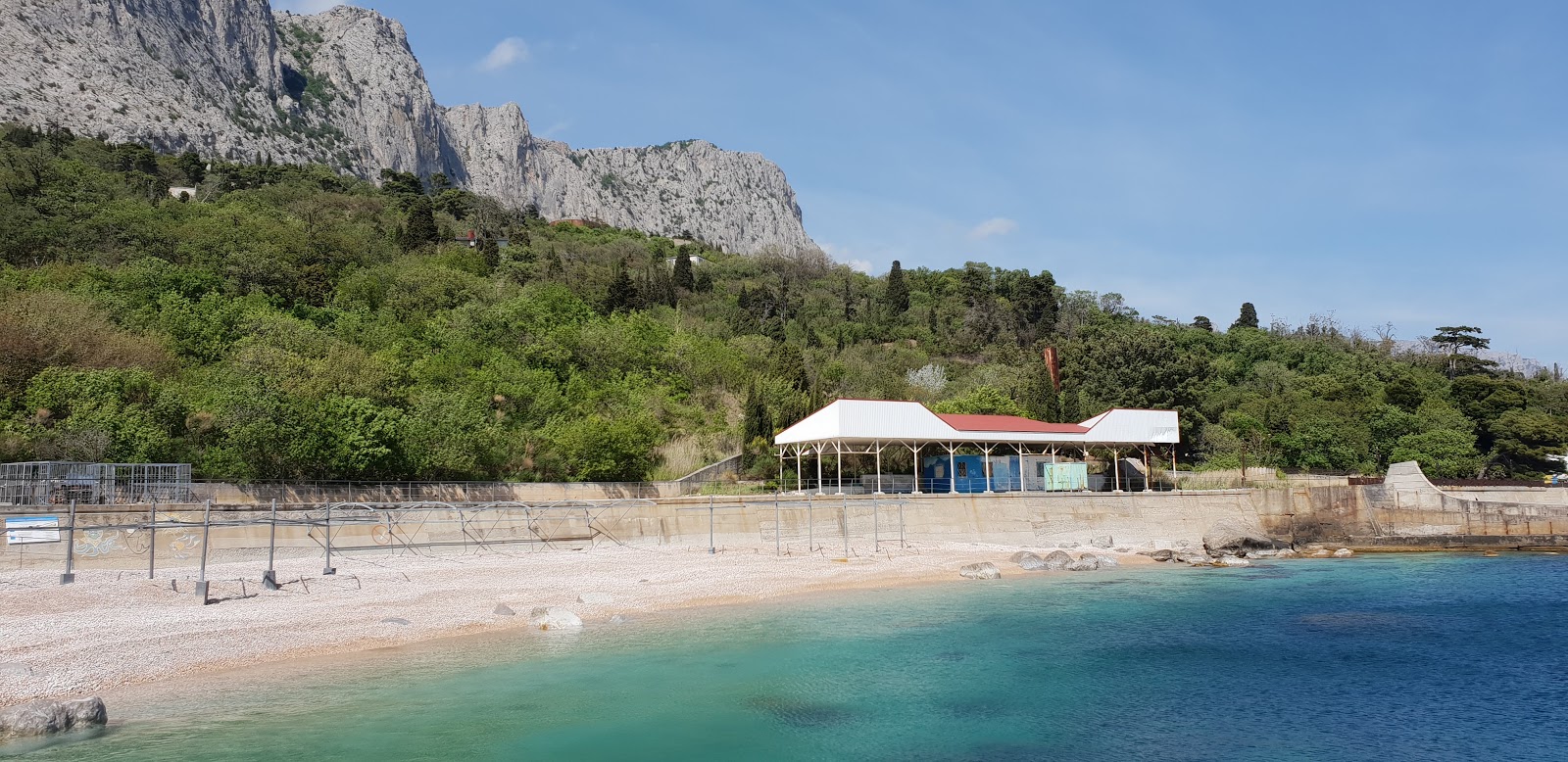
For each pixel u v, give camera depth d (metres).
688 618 35.19
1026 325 144.50
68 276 71.88
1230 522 64.88
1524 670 29.42
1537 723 23.91
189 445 48.84
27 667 24.22
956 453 69.00
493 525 49.56
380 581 39.41
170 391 50.31
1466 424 94.62
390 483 51.44
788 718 23.19
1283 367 128.50
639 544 53.03
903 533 58.31
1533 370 199.88
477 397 63.66
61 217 91.94
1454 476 84.62
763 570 46.19
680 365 84.81
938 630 33.94
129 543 40.09
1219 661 30.09
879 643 31.53
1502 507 69.44
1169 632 34.53
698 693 25.12
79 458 43.47
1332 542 68.88
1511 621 37.53
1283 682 27.69
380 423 51.34
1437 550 64.88
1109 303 167.25
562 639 31.09
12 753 18.94
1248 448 88.31
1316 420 90.50
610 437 59.56
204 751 19.42
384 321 83.19
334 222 124.62
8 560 37.31
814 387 77.25
